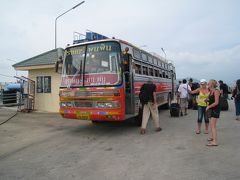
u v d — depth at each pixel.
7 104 20.45
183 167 5.75
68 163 6.27
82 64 9.59
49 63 16.34
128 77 9.66
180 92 14.80
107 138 9.05
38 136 9.61
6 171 5.76
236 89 12.70
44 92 17.44
